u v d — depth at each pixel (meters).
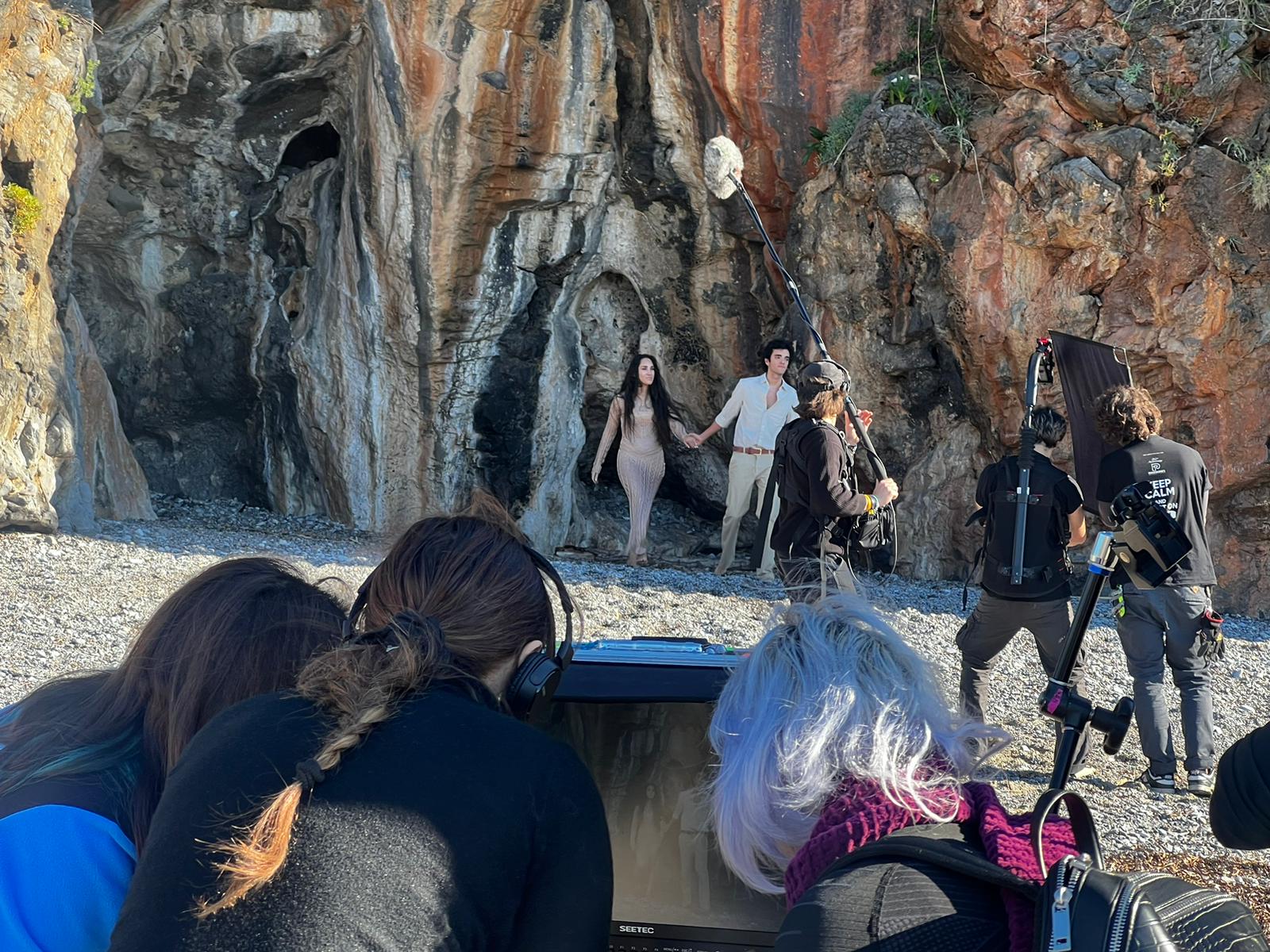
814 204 11.22
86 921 1.49
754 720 1.53
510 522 1.79
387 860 1.30
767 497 5.99
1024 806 4.84
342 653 1.52
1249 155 9.30
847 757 1.44
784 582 5.40
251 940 1.25
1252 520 9.68
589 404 13.51
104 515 10.52
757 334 12.68
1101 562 1.86
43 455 8.92
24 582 7.41
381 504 12.36
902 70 10.98
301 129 12.70
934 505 10.93
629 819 2.24
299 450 12.95
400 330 12.02
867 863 1.34
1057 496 5.05
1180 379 9.61
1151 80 9.45
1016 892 1.27
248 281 13.19
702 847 2.19
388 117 11.54
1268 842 1.53
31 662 5.95
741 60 11.49
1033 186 9.81
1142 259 9.57
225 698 1.69
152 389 13.45
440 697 1.48
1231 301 9.38
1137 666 5.14
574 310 12.85
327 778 1.36
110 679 1.78
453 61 11.29
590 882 1.44
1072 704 1.83
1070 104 9.82
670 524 13.42
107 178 12.55
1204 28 9.27
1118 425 5.13
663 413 10.54
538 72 11.52
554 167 11.80
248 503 13.52
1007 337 10.10
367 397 12.30
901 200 10.40
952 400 10.98
